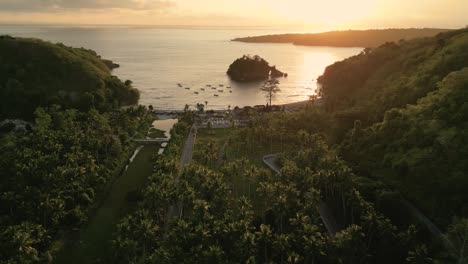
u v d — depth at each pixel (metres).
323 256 85.62
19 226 90.81
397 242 88.50
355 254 84.75
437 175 100.38
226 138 192.12
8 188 119.19
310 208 100.00
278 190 103.88
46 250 96.56
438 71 150.50
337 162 117.44
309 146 156.50
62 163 130.12
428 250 86.56
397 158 113.88
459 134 104.69
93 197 119.50
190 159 159.25
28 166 122.56
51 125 183.50
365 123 158.75
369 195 106.38
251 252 84.12
